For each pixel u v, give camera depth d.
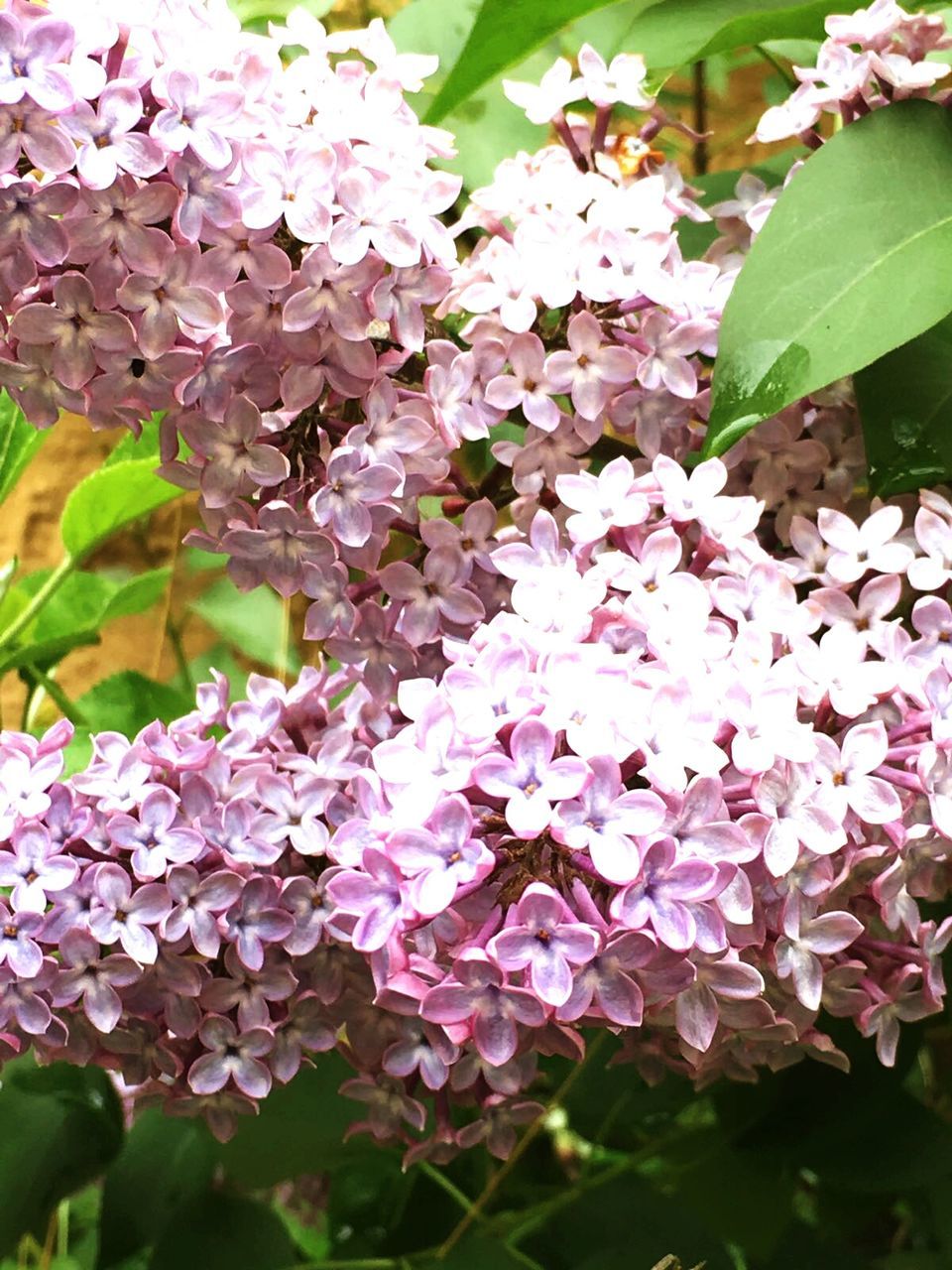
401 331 0.55
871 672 0.53
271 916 0.56
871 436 0.57
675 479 0.55
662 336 0.57
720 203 0.63
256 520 0.57
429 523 0.57
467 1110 0.65
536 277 0.57
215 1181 0.68
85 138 0.52
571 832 0.49
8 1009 0.56
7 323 0.54
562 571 0.54
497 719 0.50
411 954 0.51
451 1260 0.67
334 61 0.70
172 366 0.54
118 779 0.57
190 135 0.52
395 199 0.55
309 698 0.59
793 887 0.52
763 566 0.55
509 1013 0.49
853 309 0.54
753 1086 0.67
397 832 0.49
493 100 0.67
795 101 0.60
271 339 0.55
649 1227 0.68
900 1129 0.65
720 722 0.51
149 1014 0.58
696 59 0.61
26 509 0.92
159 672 0.87
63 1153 0.67
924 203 0.55
